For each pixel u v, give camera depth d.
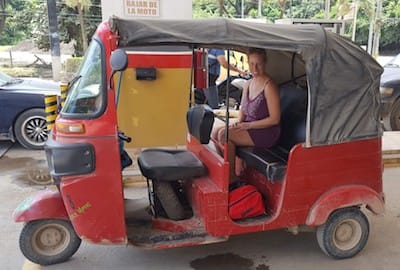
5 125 6.38
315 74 2.96
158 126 5.77
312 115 3.00
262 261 3.36
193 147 3.72
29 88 6.53
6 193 4.74
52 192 3.19
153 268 3.23
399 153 5.92
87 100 2.81
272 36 2.88
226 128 3.08
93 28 19.23
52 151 2.80
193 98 4.18
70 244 3.23
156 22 2.74
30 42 24.61
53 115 4.67
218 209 3.07
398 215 4.20
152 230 3.21
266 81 3.43
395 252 3.51
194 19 2.84
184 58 5.58
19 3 25.12
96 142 2.79
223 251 3.50
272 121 3.42
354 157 3.22
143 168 3.20
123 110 5.61
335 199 3.20
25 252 3.14
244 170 3.68
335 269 3.26
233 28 2.81
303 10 32.34
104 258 3.35
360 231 3.39
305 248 3.56
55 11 14.79
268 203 3.34
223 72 6.25
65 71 15.61
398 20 29.42
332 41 2.99
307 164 3.10
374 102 3.19
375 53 24.86
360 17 28.78
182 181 3.53
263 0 29.73
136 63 5.46
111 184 2.87
